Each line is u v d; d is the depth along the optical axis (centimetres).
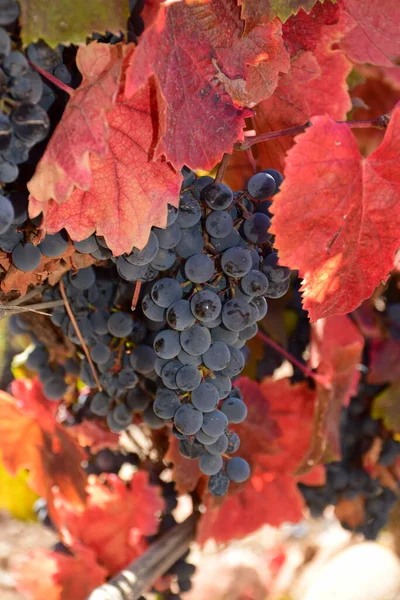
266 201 54
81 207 49
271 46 51
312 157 49
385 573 145
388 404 78
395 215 51
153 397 61
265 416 71
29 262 51
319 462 72
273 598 135
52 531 82
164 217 49
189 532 74
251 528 75
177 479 68
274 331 75
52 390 67
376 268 52
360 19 58
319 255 50
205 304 50
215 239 52
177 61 48
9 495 83
